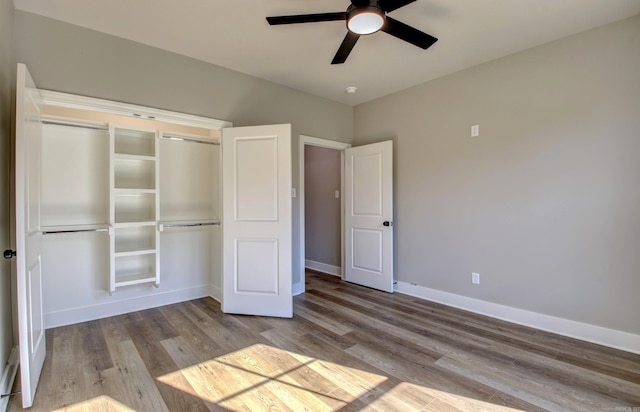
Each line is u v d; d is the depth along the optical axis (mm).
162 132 3404
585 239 2719
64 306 3018
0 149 2068
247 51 3080
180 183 3797
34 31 2441
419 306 3607
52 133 2982
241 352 2488
